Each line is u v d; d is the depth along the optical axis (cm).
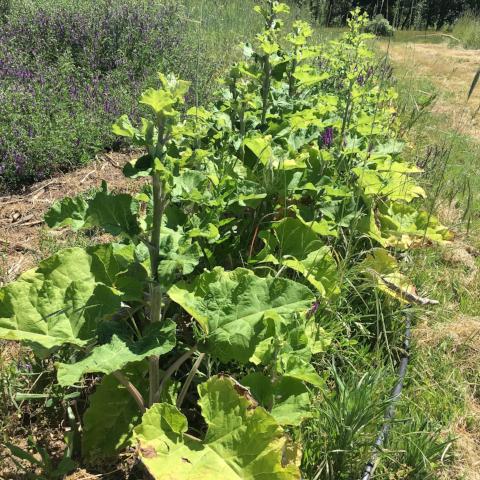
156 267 192
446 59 1242
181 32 729
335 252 318
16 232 373
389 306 316
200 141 328
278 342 210
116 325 185
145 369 229
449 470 244
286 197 311
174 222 230
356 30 454
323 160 321
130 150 500
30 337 189
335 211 316
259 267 269
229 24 939
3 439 222
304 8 935
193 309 201
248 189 282
